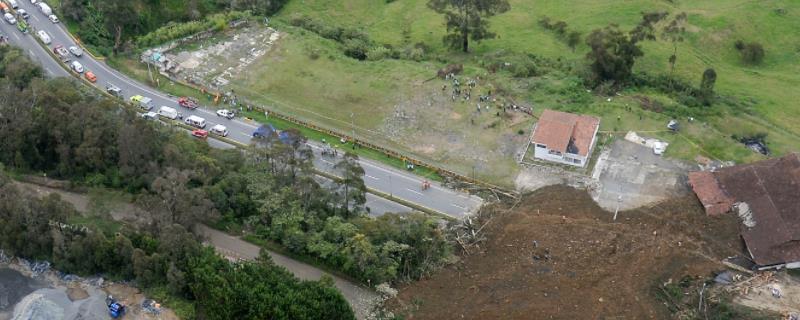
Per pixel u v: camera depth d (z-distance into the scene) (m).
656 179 136.00
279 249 117.06
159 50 173.50
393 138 152.25
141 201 110.94
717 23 198.75
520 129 151.00
